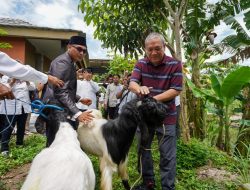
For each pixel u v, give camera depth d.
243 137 7.11
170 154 4.23
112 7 8.61
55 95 3.99
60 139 2.93
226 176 5.51
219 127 8.05
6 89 3.23
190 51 8.59
